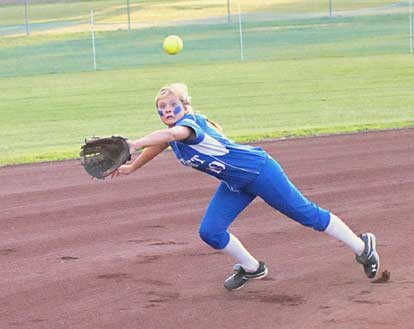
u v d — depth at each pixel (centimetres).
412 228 1936
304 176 2608
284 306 1441
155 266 1705
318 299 1471
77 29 10644
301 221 1534
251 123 4041
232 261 1728
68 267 1716
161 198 2372
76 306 1470
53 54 8594
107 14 11975
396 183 2459
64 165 3006
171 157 3055
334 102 4750
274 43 8656
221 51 8275
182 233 1967
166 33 9781
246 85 5819
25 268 1719
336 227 1545
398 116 4084
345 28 9462
